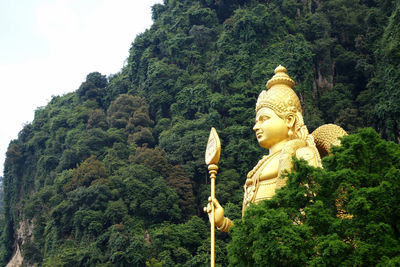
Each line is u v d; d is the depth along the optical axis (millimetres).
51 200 67875
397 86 63375
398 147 12883
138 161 69188
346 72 80500
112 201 61875
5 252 81812
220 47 84938
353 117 68625
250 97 77250
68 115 89188
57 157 82875
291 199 12164
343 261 10812
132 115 82562
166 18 98625
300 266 11094
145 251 55594
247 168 66000
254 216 12117
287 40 81188
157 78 85188
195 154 69000
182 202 63406
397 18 67438
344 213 12195
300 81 75125
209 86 81875
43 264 59781
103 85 96000
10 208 86312
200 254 53500
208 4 96188
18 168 89000
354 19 85250
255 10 86875
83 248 58156
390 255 10586
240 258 12195
